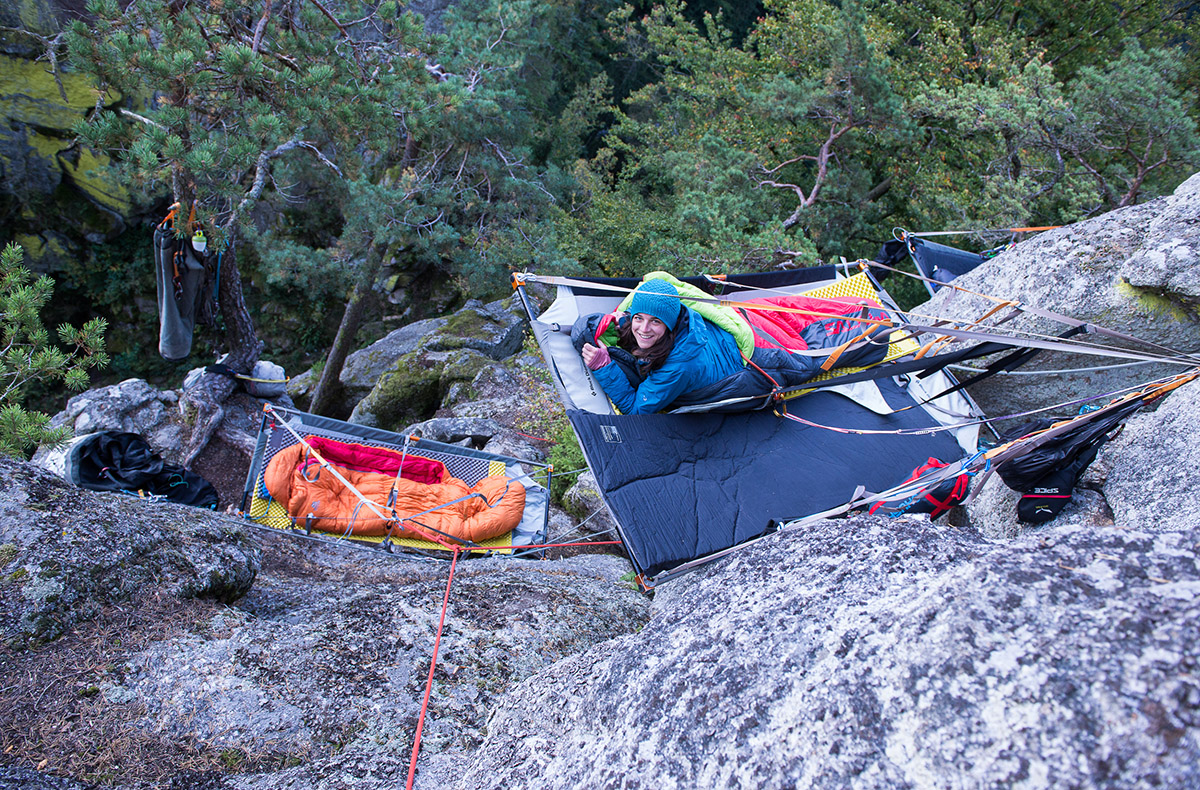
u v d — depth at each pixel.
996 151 12.16
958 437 4.50
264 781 2.46
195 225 7.02
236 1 7.10
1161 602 1.36
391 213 12.43
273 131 6.62
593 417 3.94
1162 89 10.15
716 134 15.55
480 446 9.23
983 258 7.50
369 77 8.21
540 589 4.17
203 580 3.32
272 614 3.66
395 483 6.02
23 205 16.28
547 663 3.43
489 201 13.71
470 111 12.16
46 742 2.41
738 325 4.21
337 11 9.27
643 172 21.33
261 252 13.44
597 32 23.38
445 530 5.88
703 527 3.59
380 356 14.44
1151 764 1.14
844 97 12.84
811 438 4.22
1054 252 5.28
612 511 3.58
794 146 15.02
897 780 1.39
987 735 1.32
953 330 3.65
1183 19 18.67
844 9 12.09
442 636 3.44
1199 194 4.79
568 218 15.34
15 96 15.20
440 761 2.63
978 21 15.88
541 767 2.11
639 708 2.00
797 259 11.37
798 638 1.88
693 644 2.11
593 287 4.56
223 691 2.77
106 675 2.71
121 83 6.59
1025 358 4.00
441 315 18.64
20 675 2.61
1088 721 1.23
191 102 6.77
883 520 2.42
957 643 1.47
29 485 3.24
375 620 3.46
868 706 1.53
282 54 7.41
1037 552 1.64
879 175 16.03
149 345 18.50
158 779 2.39
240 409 9.04
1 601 2.76
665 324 4.03
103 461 5.55
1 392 5.54
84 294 18.00
